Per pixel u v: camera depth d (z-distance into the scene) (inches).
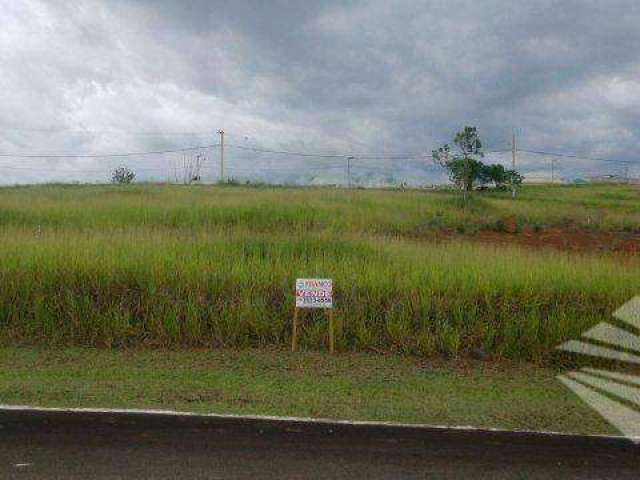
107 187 1358.3
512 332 337.4
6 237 485.4
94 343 338.0
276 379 277.1
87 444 193.6
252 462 183.3
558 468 186.7
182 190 1226.0
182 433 204.7
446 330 339.0
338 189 1414.9
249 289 378.9
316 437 204.5
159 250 438.3
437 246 558.9
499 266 423.5
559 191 2263.8
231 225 734.5
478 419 228.7
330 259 456.8
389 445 199.6
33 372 277.6
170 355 318.0
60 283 377.4
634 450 202.8
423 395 259.4
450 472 181.2
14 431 203.2
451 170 1188.5
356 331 348.2
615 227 916.6
